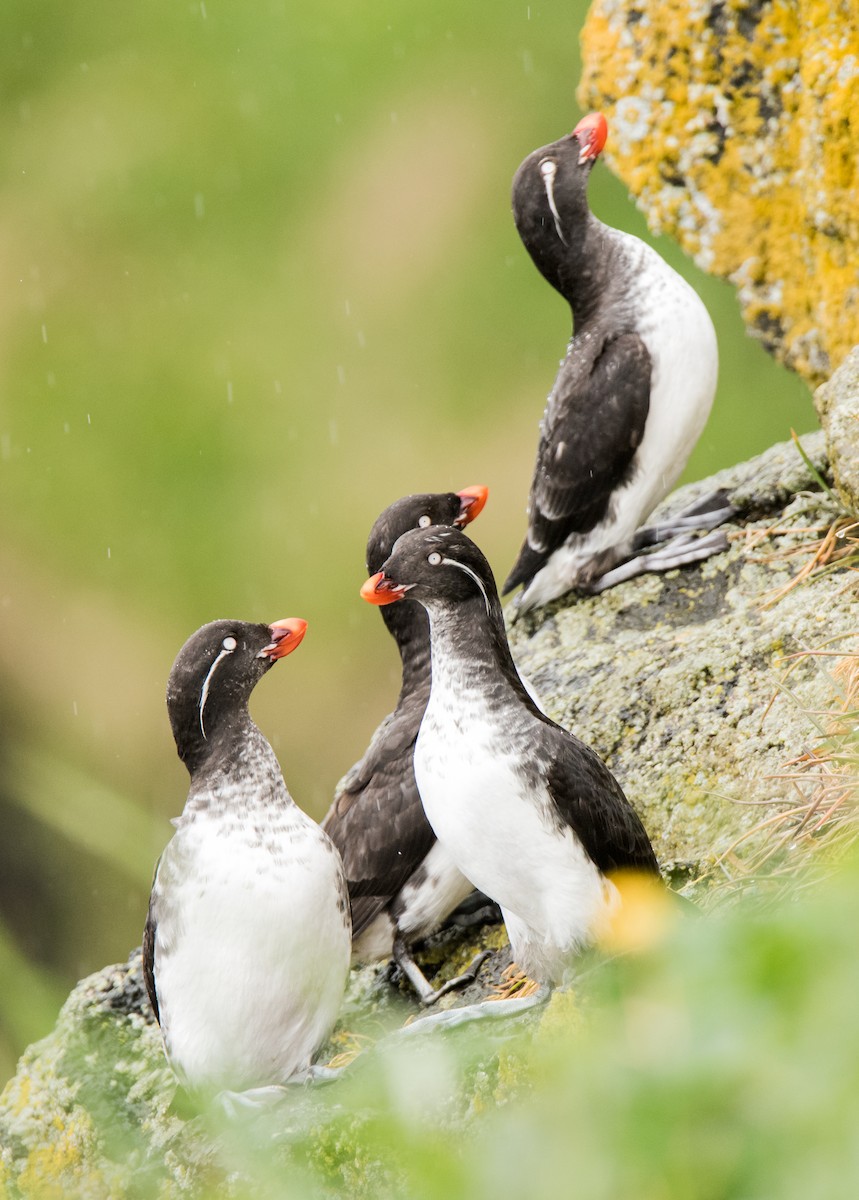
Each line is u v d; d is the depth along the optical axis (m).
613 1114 2.79
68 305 29.47
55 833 22.16
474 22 28.83
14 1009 16.77
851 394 9.62
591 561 11.05
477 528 25.56
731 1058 2.72
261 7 30.48
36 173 30.48
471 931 9.62
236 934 7.69
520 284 27.05
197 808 7.96
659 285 10.81
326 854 7.91
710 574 10.65
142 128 30.41
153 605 26.75
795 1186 2.59
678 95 11.99
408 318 27.50
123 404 28.48
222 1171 7.43
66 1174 9.46
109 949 21.08
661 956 3.03
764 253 11.84
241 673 8.16
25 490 27.81
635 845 7.62
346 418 27.27
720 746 8.98
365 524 26.31
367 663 25.62
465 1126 6.23
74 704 26.06
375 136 28.94
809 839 7.52
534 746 7.37
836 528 10.03
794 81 11.51
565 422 10.77
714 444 22.44
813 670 8.99
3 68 31.25
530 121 27.91
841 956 2.74
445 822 7.55
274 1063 8.06
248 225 29.42
